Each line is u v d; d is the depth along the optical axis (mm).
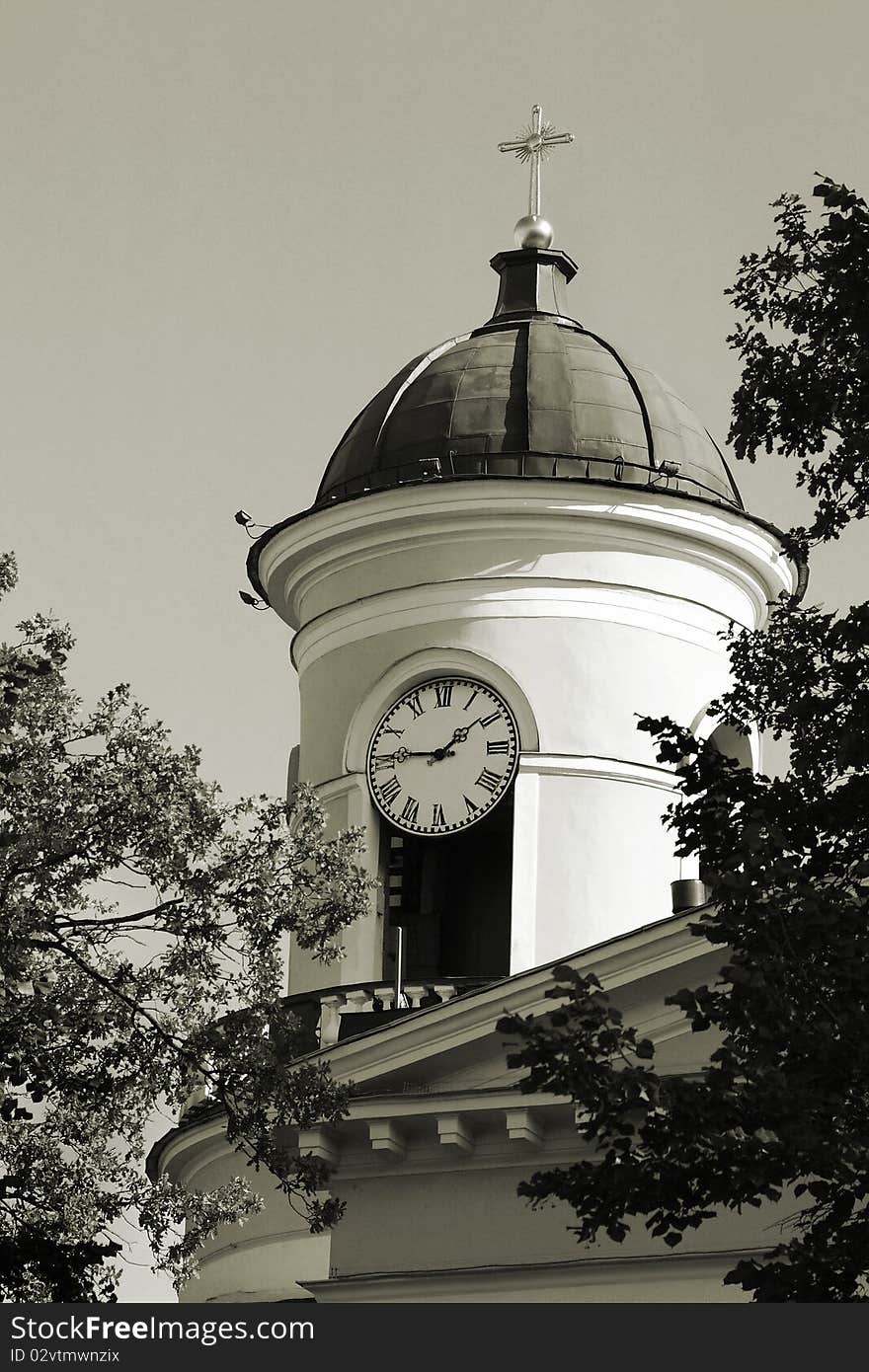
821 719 26156
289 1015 33969
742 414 26984
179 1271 34562
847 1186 24109
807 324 26781
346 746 44094
